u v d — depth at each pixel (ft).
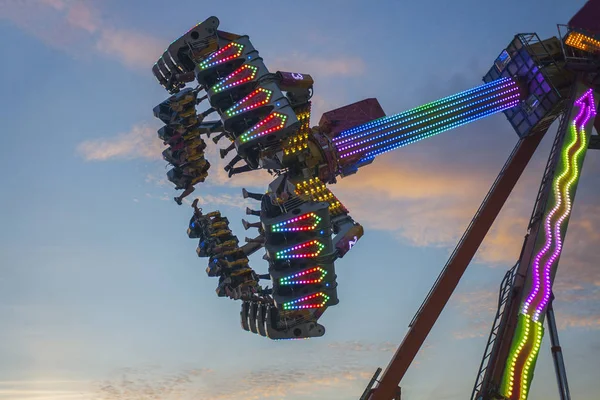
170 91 142.31
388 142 141.59
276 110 128.88
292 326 131.95
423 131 143.95
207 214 148.46
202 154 144.77
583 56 148.05
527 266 129.39
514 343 124.36
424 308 140.15
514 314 126.31
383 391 135.74
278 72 133.39
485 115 148.87
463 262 143.13
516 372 123.13
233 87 132.36
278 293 128.57
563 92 148.05
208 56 134.82
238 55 134.00
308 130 137.90
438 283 141.69
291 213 126.21
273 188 127.65
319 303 129.08
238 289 141.59
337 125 140.36
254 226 138.10
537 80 148.05
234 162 137.18
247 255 145.38
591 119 142.51
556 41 151.53
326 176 139.23
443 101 146.30
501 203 147.13
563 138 139.95
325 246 127.34
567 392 123.24
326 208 126.72
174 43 136.05
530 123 149.28
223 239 146.82
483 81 159.74
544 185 136.67
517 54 151.64
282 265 128.26
